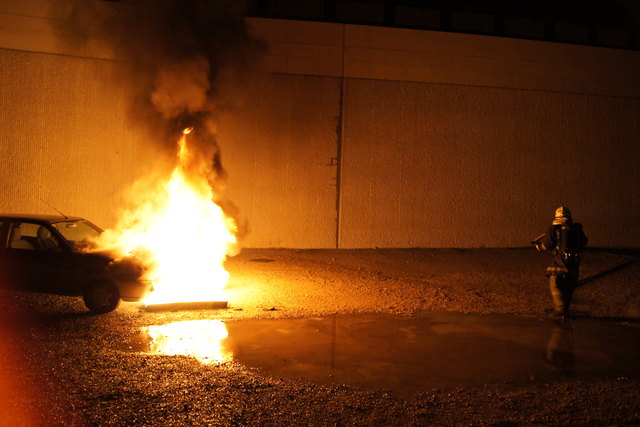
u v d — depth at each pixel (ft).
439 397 16.43
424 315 26.00
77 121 40.40
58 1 39.58
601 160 50.16
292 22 43.75
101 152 40.73
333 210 45.29
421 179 46.62
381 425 14.52
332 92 44.75
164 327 22.88
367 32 44.98
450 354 20.51
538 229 48.98
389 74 45.55
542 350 21.16
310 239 45.01
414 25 48.06
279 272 35.37
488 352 20.83
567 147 49.32
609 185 50.47
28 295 27.30
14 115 39.27
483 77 47.24
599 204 50.31
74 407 15.02
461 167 47.29
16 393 15.83
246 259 39.81
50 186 40.19
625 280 34.68
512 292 31.35
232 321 24.08
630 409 15.78
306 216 44.86
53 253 25.38
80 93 40.32
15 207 39.65
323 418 14.83
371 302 28.12
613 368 19.30
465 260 42.01
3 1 38.55
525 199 48.65
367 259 41.34
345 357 19.89
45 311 24.77
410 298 29.22
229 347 20.63
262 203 44.06
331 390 16.75
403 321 24.89
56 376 17.13
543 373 18.69
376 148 45.70
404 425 14.55
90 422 14.19
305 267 37.40
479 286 32.81
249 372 18.08
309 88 44.34
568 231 26.27
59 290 25.07
